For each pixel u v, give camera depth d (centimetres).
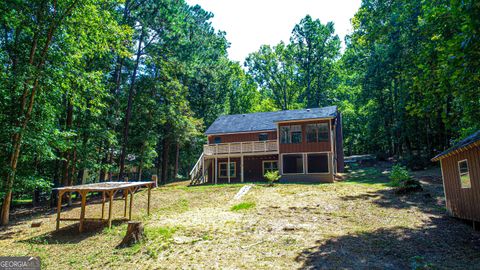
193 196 1906
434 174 2245
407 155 3303
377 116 3925
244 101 5544
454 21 888
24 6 1495
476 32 620
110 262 839
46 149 1603
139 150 3075
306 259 764
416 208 1304
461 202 1073
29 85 1395
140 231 998
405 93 3000
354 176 2811
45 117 1684
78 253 949
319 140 2492
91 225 1288
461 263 696
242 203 1578
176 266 768
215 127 3033
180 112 3195
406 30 2123
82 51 1767
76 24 1642
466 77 743
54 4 1541
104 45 1853
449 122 979
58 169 2222
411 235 934
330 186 1980
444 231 967
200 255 838
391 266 701
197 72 3975
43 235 1188
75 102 1845
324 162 2845
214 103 4312
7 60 1605
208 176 2986
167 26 2870
